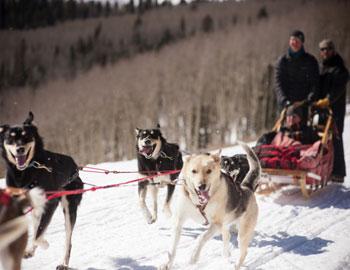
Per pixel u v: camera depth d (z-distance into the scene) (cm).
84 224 525
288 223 537
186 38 2728
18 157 383
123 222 541
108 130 1947
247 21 2862
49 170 403
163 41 2720
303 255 442
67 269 395
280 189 683
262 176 623
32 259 417
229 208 407
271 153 622
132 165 877
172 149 577
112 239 482
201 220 417
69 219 421
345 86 694
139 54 2555
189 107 1984
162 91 2145
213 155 411
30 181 392
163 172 553
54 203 398
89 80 2234
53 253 434
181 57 2438
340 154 691
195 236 498
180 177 534
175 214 413
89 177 749
